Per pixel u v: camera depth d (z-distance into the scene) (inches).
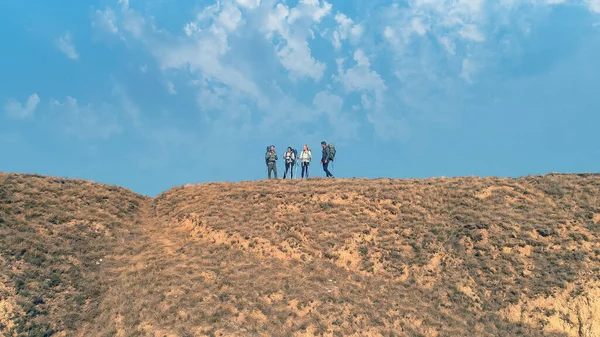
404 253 1118.4
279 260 1114.1
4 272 987.3
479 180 1352.1
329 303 981.8
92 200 1327.5
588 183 1261.1
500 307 976.9
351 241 1154.7
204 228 1225.4
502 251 1082.7
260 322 935.7
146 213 1381.6
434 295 1013.8
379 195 1293.1
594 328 918.4
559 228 1114.7
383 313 965.8
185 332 899.4
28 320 922.7
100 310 979.9
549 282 997.2
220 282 1027.3
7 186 1244.5
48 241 1113.4
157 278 1043.3
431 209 1233.4
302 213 1252.5
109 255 1141.7
